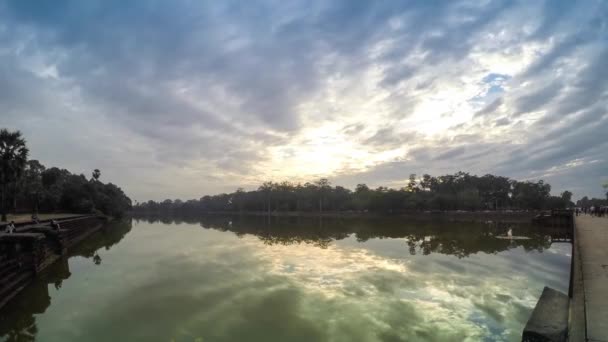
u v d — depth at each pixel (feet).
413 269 60.70
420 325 35.01
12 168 102.01
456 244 95.81
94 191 243.60
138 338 33.19
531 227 161.27
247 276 56.70
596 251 46.57
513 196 330.34
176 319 37.70
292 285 50.78
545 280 51.90
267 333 33.83
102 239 122.01
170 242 107.24
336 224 203.92
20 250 56.59
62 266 69.05
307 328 34.83
